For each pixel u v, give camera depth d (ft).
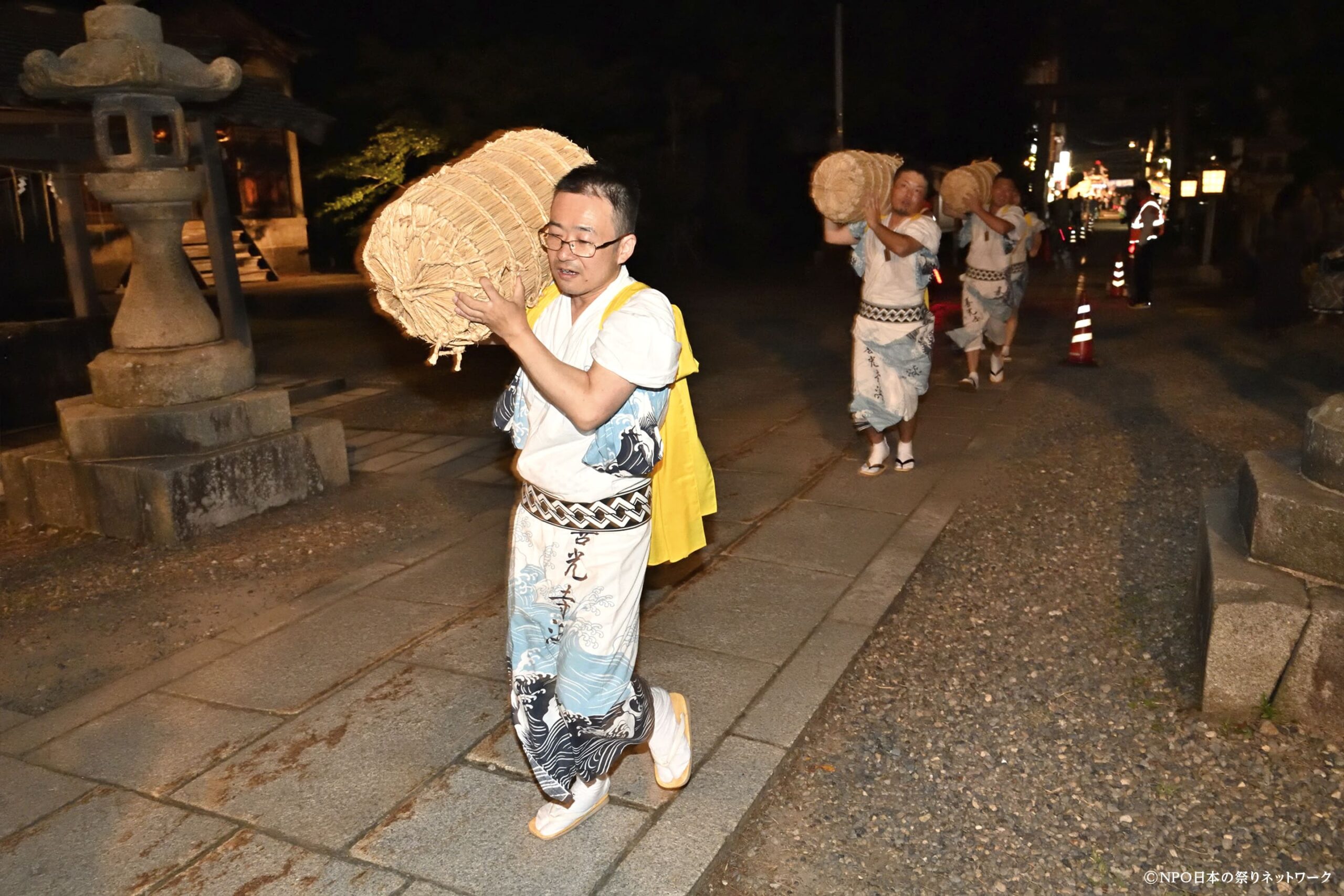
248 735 10.78
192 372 18.60
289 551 17.02
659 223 71.56
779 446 22.49
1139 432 23.16
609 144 64.13
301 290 66.49
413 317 7.23
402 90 60.44
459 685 11.76
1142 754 10.61
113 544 17.70
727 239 77.66
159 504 17.38
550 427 7.53
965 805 9.93
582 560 7.63
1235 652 10.81
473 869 8.55
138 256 18.81
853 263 19.40
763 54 69.36
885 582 14.53
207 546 17.35
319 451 20.11
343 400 30.94
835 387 29.35
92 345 29.53
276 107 29.17
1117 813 9.73
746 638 12.83
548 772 8.25
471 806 9.42
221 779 9.96
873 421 19.21
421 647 12.79
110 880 8.52
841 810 9.89
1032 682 12.16
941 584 15.05
